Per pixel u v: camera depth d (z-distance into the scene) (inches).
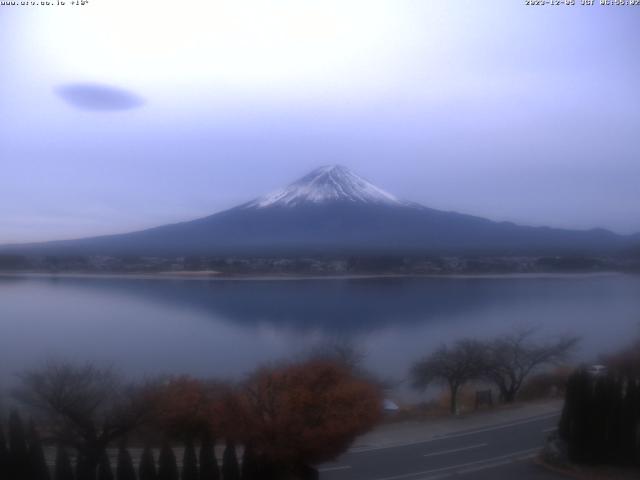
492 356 523.8
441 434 395.2
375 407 365.4
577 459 354.9
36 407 375.6
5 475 314.0
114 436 357.1
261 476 324.8
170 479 314.5
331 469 339.0
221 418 335.3
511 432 402.0
